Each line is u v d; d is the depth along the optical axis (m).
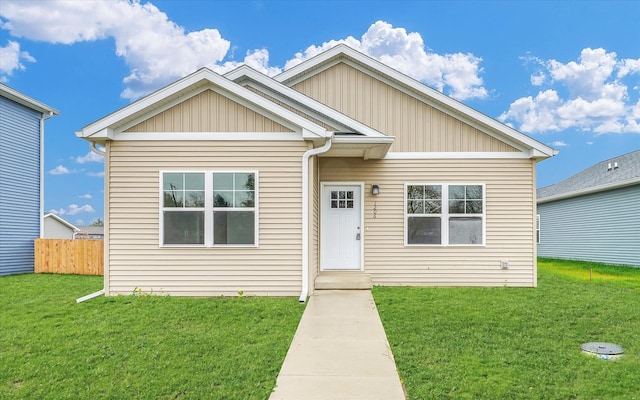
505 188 9.72
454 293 8.44
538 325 5.93
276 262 7.85
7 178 12.92
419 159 9.87
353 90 10.12
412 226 9.80
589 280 10.55
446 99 9.76
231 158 7.93
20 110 13.52
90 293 8.31
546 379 4.09
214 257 7.86
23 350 4.95
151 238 7.88
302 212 7.89
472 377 4.14
